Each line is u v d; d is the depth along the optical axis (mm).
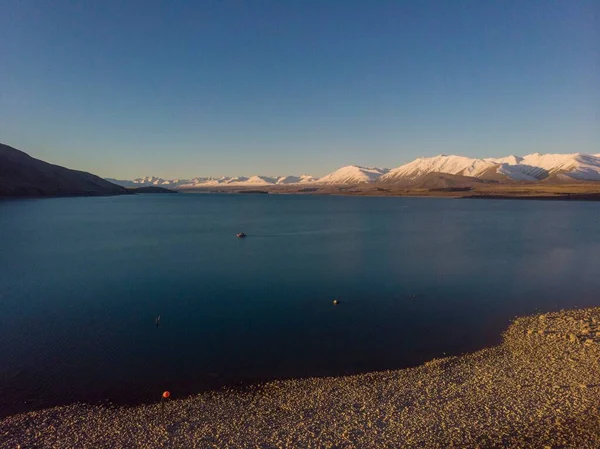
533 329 27406
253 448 15406
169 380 21000
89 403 18844
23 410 18234
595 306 33375
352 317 30859
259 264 51938
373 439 15867
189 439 16000
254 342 26000
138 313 31781
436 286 40219
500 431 16203
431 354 24141
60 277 44250
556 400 18438
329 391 19766
